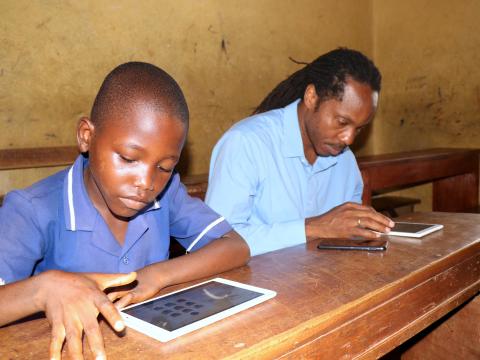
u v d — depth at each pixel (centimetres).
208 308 76
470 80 385
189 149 340
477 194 373
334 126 142
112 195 85
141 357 61
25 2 263
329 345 75
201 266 97
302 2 394
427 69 409
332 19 414
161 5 316
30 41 267
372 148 449
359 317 81
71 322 65
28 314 70
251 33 365
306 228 134
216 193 146
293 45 392
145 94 82
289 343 67
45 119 276
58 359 61
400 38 423
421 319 98
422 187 418
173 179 116
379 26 437
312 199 164
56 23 275
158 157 82
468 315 133
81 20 284
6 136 264
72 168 100
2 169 262
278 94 175
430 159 333
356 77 138
